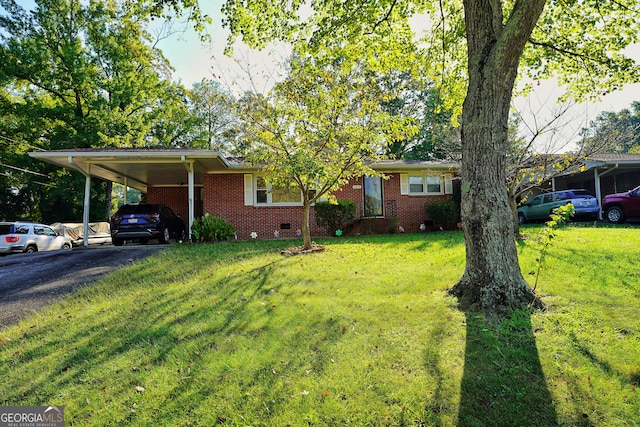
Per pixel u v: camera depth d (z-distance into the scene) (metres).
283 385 2.89
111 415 2.66
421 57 9.01
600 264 5.78
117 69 23.53
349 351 3.37
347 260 7.44
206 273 6.62
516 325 3.65
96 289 5.95
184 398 2.79
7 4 20.53
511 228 4.32
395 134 8.45
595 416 2.42
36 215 26.59
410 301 4.56
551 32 7.98
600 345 3.20
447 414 2.51
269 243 11.01
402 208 15.29
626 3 7.08
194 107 28.53
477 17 4.45
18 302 5.50
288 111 8.45
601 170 15.96
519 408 2.53
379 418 2.50
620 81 7.95
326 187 8.86
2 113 21.48
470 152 4.44
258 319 4.23
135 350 3.63
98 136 21.16
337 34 7.62
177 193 17.59
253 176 14.32
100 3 22.14
